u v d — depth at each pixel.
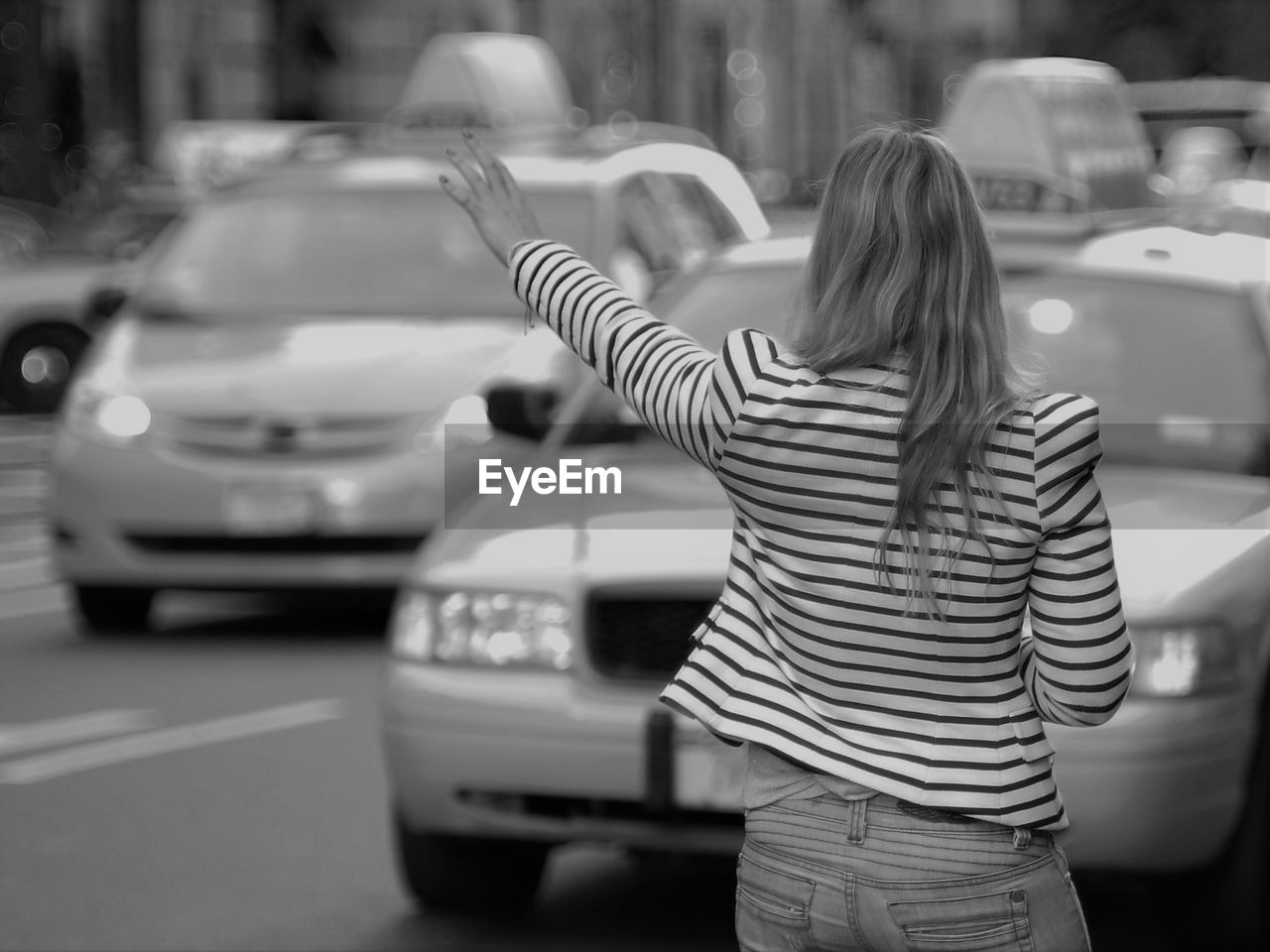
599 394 10.79
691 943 9.48
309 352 17.08
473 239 18.55
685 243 18.41
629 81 70.88
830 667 4.77
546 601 9.02
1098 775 8.16
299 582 16.55
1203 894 8.62
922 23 83.31
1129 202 13.89
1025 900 4.78
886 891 4.77
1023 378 4.75
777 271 11.16
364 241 18.56
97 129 59.12
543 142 20.20
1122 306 10.60
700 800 8.64
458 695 8.99
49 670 15.72
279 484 16.34
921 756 4.73
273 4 62.94
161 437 16.59
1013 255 10.98
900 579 4.67
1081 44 77.12
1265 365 10.30
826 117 78.94
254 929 9.77
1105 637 4.70
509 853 9.74
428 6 64.88
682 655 8.90
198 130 46.00
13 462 28.62
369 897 10.24
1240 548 8.89
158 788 12.34
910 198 4.73
